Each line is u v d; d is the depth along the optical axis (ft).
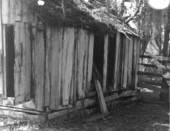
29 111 18.21
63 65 18.20
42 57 17.24
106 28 22.21
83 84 20.53
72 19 18.94
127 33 25.36
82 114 20.67
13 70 16.99
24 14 16.84
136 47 27.81
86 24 20.04
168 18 28.53
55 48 17.48
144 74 29.58
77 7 21.70
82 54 20.03
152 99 29.53
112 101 24.93
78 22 19.26
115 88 24.38
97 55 23.26
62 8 18.84
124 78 25.98
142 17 29.30
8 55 17.02
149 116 23.06
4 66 17.07
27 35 17.21
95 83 22.15
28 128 17.15
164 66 28.71
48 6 18.61
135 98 28.76
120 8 30.86
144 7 28.76
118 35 24.07
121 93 26.04
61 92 18.29
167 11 27.53
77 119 19.98
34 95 17.74
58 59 17.71
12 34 16.83
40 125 17.60
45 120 17.67
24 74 17.19
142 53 33.14
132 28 29.48
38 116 17.85
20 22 16.69
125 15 31.04
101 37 22.63
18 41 16.65
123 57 25.35
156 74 29.12
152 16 28.14
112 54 23.94
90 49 21.01
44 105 17.53
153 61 31.09
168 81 28.55
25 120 18.29
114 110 24.41
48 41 17.16
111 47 23.94
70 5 21.26
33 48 17.49
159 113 24.25
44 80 17.39
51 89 17.66
